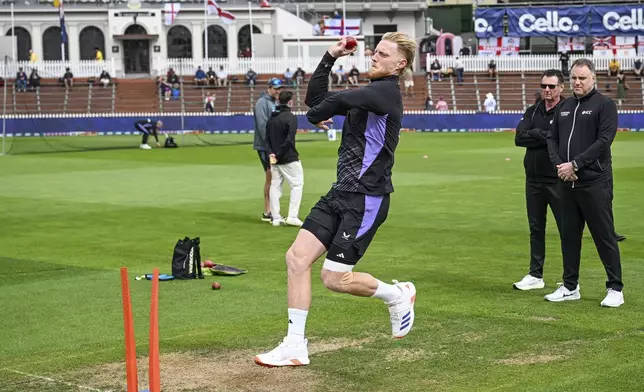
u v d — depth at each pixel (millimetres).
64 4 67500
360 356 7602
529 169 10070
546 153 9906
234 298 9805
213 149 35406
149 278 10867
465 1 75375
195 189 21281
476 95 58281
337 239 7055
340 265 7086
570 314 8914
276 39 65062
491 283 10461
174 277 10844
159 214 16969
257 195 19969
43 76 60375
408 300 7445
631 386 6723
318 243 7145
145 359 7609
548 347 7766
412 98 58562
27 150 35406
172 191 20891
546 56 60219
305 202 18719
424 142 39375
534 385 6773
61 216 16844
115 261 12203
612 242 9188
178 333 8391
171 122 49562
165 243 13680
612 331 8258
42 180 23734
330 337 8180
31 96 56344
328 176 24516
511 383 6836
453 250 12742
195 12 68250
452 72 59781
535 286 10117
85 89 57594
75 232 14875
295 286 7137
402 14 73375
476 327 8445
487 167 26344
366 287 7258
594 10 61031
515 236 13906
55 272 11430
